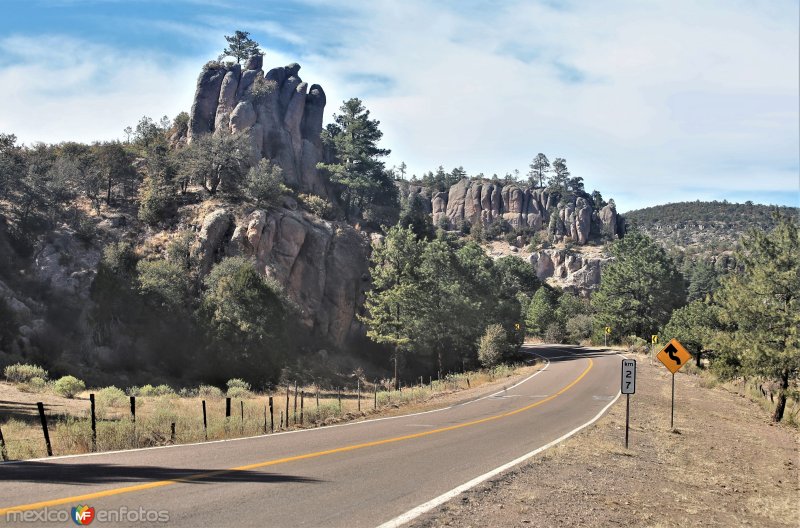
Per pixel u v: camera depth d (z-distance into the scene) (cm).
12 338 5697
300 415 2336
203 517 837
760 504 1338
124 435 1583
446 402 3241
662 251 11119
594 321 10700
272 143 10412
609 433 2084
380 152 11625
